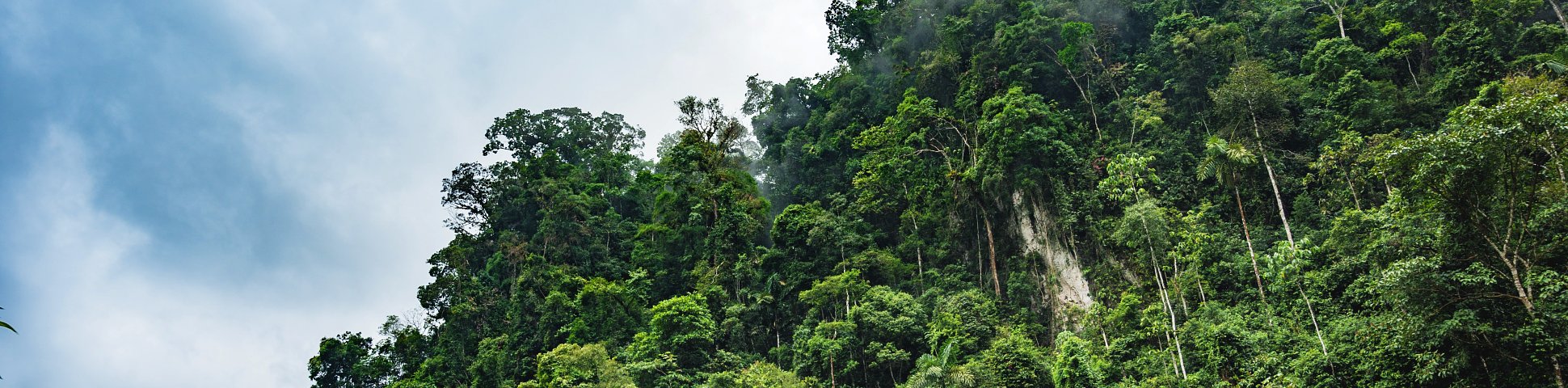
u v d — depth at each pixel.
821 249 60.47
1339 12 59.78
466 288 70.19
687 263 67.12
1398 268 25.84
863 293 54.34
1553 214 24.27
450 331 67.44
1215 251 45.81
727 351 56.06
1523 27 52.44
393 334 74.81
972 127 63.28
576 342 58.84
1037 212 55.12
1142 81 62.16
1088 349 42.44
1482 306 25.08
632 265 70.62
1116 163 49.34
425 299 70.25
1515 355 24.41
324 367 78.62
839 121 77.88
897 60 77.06
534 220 78.88
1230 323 38.91
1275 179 49.75
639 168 97.12
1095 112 61.19
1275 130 51.41
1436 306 25.48
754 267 62.25
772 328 58.53
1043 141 55.66
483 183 80.75
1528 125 23.72
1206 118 55.81
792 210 63.03
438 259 73.38
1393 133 45.31
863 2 82.88
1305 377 32.09
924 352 50.12
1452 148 24.64
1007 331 48.19
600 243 74.38
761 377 48.06
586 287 62.28
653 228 70.00
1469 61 49.56
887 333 50.34
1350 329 33.44
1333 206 46.34
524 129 98.44
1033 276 53.69
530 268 68.56
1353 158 46.88
